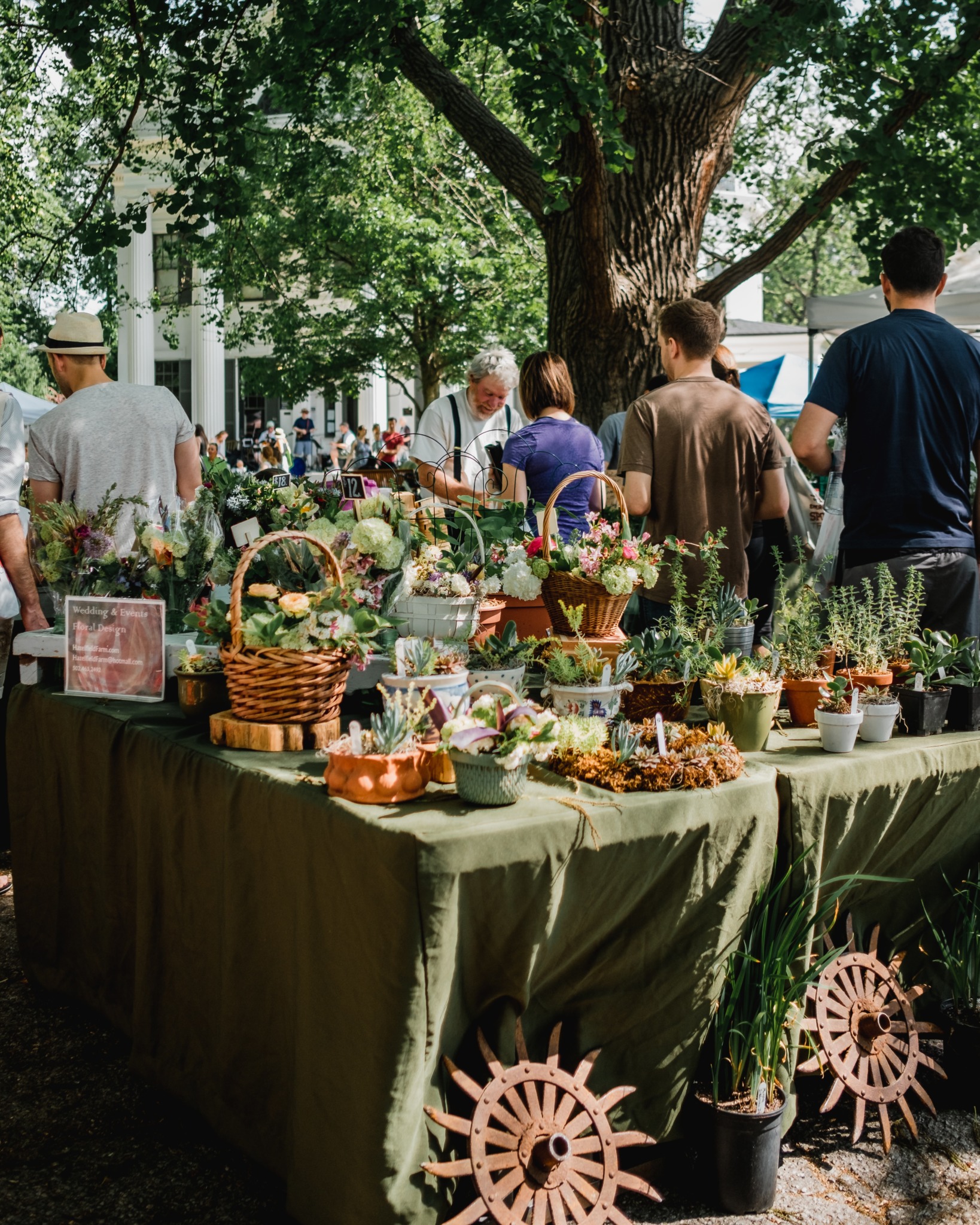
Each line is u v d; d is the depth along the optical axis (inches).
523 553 103.9
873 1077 90.1
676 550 104.5
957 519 107.7
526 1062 73.6
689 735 81.5
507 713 71.9
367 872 67.1
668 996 79.6
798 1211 81.1
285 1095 79.7
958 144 257.1
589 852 71.9
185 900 90.0
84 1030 108.3
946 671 102.2
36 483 130.7
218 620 88.9
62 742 107.7
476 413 159.3
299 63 241.8
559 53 190.5
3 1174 84.9
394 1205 67.6
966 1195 84.4
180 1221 79.4
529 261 535.2
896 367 106.0
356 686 98.0
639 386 231.5
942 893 102.5
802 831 83.3
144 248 1000.2
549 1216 73.5
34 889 116.5
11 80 319.6
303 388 685.9
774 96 349.7
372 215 566.9
